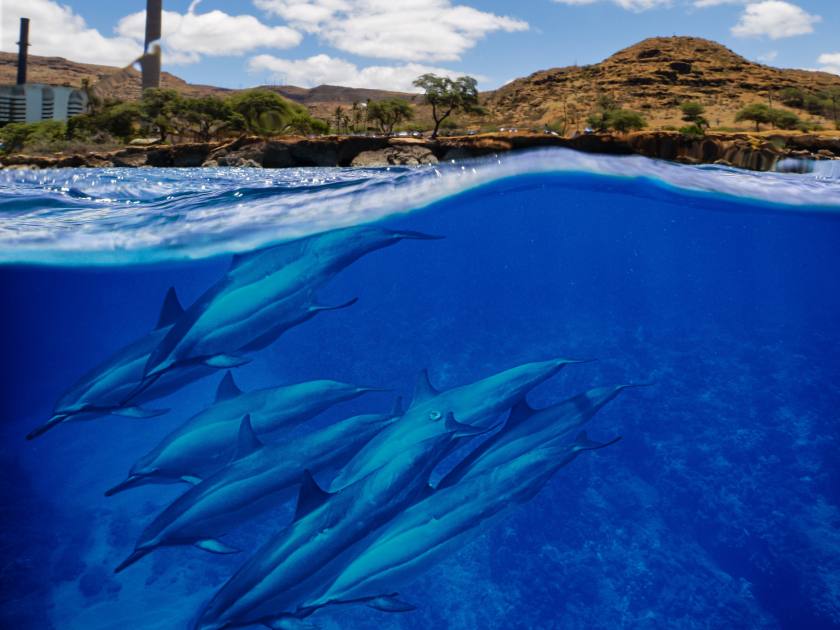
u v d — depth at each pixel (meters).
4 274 9.95
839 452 8.82
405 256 17.12
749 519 6.75
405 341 17.67
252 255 4.71
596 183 11.12
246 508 3.91
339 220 9.04
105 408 4.38
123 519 6.57
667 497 7.25
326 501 3.57
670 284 19.44
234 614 3.21
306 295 4.89
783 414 10.61
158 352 4.29
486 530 4.03
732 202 11.77
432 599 5.39
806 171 30.72
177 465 4.29
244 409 4.51
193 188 10.48
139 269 10.23
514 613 5.21
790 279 19.16
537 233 15.88
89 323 15.84
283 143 52.81
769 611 5.27
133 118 71.94
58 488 7.25
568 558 5.98
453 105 90.88
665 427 9.90
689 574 5.75
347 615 5.17
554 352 15.83
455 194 10.64
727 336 17.25
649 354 15.26
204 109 81.75
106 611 5.08
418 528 3.81
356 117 112.56
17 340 15.88
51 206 8.80
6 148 54.12
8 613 4.99
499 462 4.29
